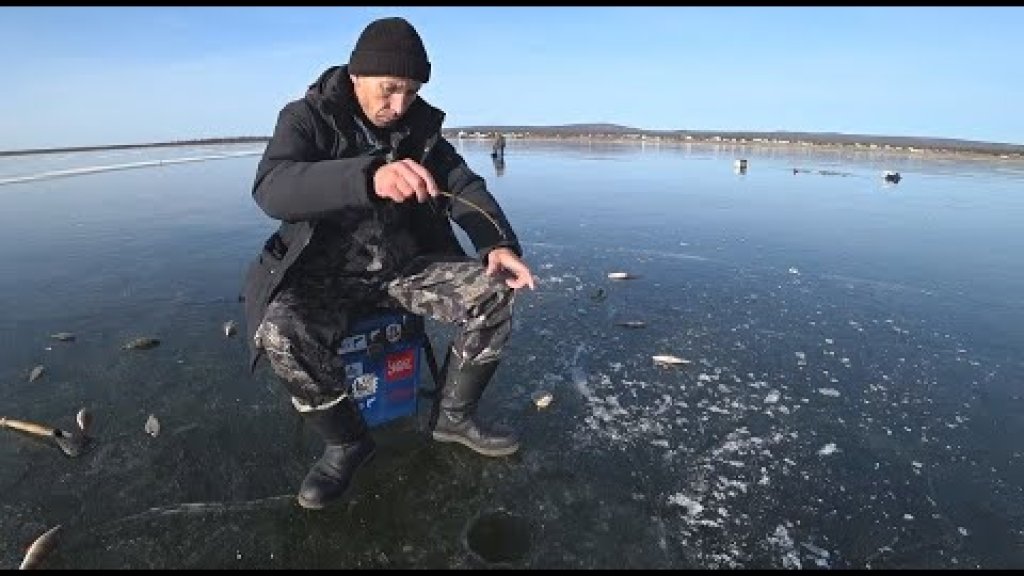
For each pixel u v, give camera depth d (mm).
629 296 5391
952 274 6434
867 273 6426
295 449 2895
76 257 6480
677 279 5992
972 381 3811
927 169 22734
